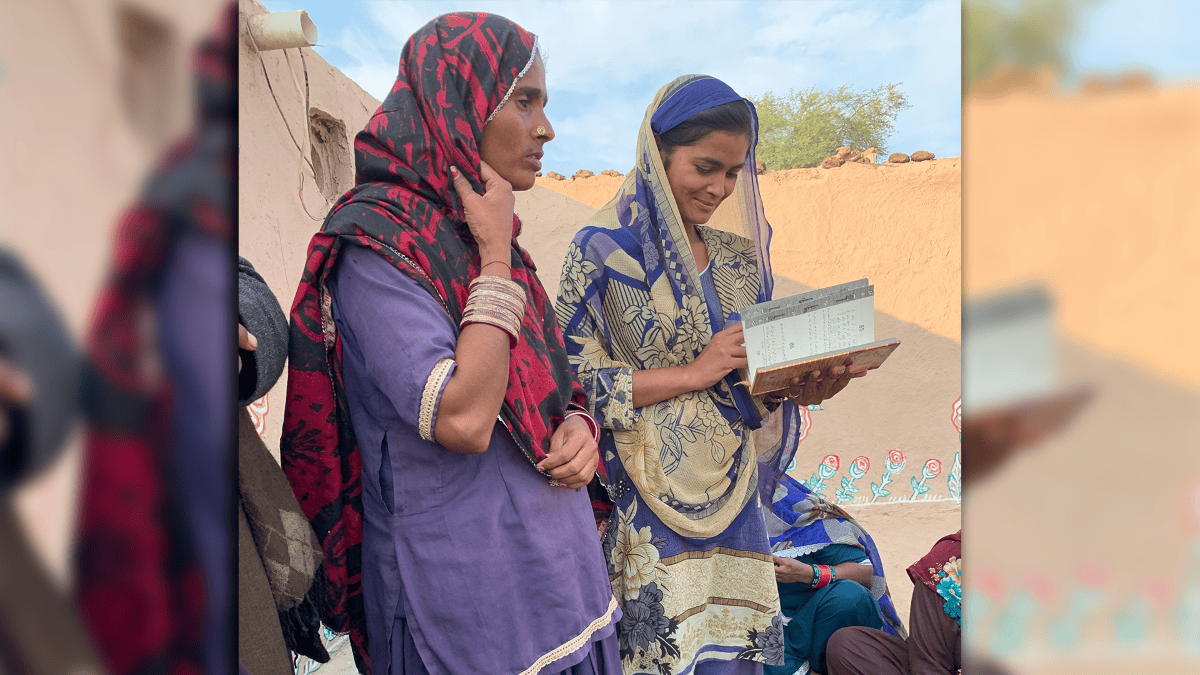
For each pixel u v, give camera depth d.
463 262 1.08
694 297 1.51
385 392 0.99
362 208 1.04
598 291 1.50
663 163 1.51
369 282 1.01
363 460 1.11
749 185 1.64
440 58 1.11
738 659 1.54
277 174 2.37
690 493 1.47
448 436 0.96
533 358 1.16
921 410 3.30
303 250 2.54
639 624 1.46
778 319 1.43
